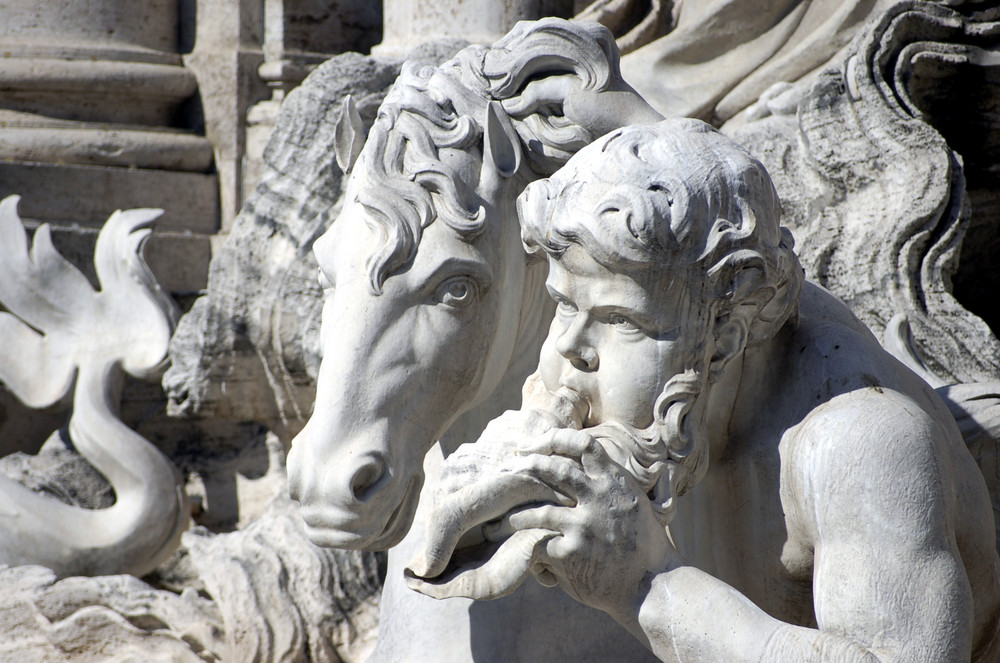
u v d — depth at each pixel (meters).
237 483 17.19
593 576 6.21
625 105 7.39
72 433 15.60
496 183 7.14
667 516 6.36
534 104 7.38
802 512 6.62
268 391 16.95
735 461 7.08
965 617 6.22
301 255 15.83
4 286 16.52
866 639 6.16
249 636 12.46
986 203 15.21
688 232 6.04
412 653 7.96
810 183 14.42
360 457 6.64
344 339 6.80
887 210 13.56
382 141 7.14
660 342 6.23
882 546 6.21
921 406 7.14
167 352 16.31
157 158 21.25
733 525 7.18
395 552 8.40
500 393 7.80
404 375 6.80
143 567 14.84
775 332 6.72
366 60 16.52
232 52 21.61
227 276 16.39
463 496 6.09
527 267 7.42
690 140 6.32
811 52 15.91
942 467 6.43
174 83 21.73
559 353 6.50
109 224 17.03
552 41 7.43
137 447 15.09
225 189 21.72
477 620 7.90
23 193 19.81
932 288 13.11
